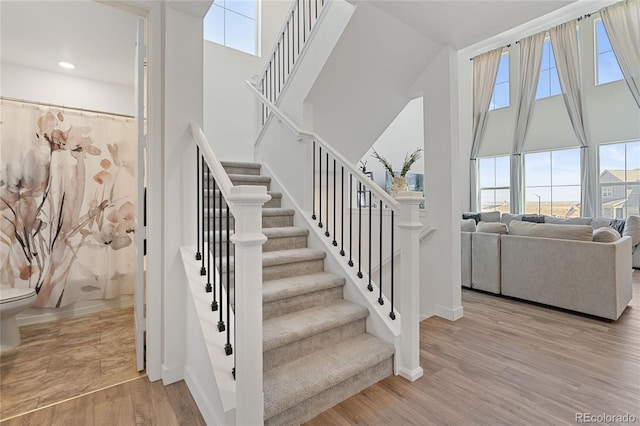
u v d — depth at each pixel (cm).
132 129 332
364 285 230
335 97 316
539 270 322
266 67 391
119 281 327
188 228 197
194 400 172
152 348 191
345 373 170
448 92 292
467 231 401
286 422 150
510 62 748
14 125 278
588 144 632
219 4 462
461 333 258
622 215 598
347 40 265
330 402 166
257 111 383
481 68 777
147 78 194
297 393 151
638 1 559
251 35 494
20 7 221
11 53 286
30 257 283
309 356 185
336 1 269
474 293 374
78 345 243
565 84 647
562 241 306
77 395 178
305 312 209
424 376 195
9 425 154
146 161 201
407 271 194
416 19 254
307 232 276
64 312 302
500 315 299
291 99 323
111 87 353
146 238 201
